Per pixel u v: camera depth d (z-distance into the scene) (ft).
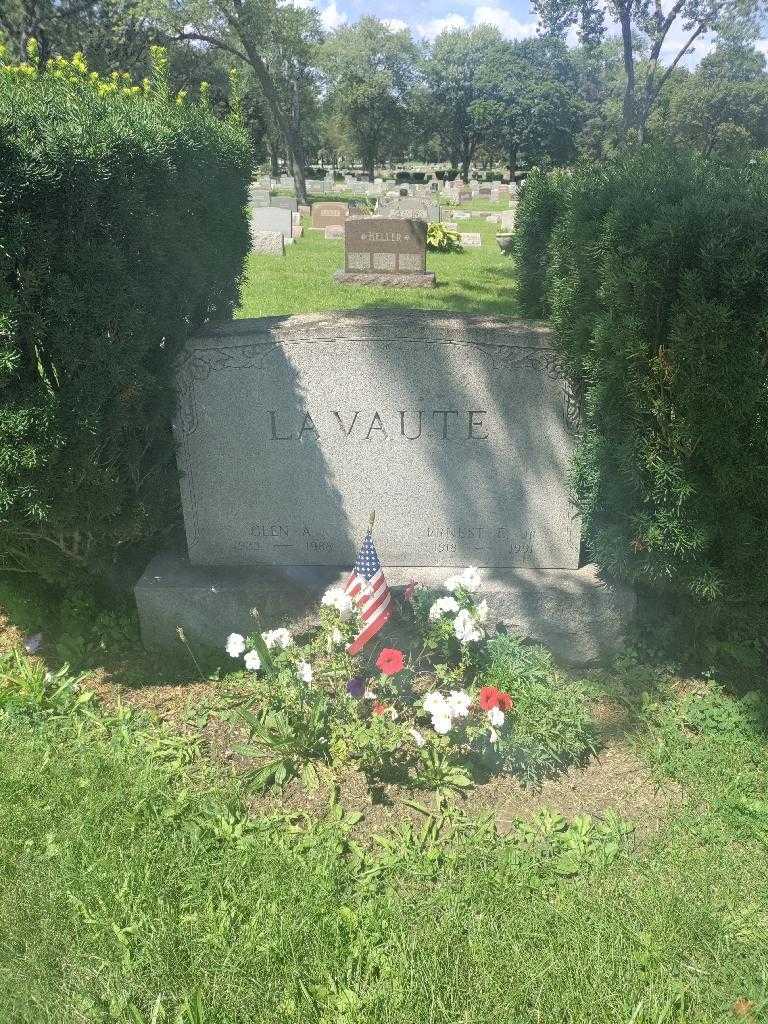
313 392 15.64
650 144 17.65
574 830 11.70
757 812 11.92
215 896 10.35
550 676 14.93
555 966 9.36
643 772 13.07
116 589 17.02
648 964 9.48
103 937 9.73
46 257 12.33
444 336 15.15
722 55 236.43
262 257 64.95
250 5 119.03
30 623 16.66
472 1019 8.83
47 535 14.98
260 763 13.10
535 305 20.47
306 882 10.43
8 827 11.21
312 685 13.58
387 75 268.21
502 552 16.47
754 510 14.15
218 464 16.15
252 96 195.00
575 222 14.38
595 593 15.47
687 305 12.66
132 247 13.94
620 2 128.57
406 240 55.98
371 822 11.96
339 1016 8.86
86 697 14.19
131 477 15.44
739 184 13.66
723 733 13.74
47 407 12.62
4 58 15.90
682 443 13.55
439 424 15.71
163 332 15.10
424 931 9.78
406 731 12.65
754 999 9.21
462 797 12.48
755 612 15.52
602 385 13.82
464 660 13.92
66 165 12.08
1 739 12.98
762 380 12.64
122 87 19.39
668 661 15.43
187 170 15.57
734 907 10.40
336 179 265.34
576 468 15.20
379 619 13.47
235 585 15.92
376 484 16.16
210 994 9.08
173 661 15.85
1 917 9.98
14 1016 8.96
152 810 11.68
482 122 285.84
